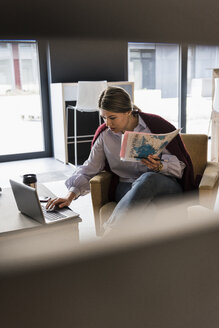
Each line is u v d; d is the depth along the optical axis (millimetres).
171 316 280
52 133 5043
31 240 230
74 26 201
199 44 256
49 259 219
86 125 4914
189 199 275
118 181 1957
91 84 4082
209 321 301
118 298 243
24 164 4762
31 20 187
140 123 1843
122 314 253
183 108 5824
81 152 4969
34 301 217
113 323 249
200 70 5902
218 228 277
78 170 1953
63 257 220
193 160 2158
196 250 267
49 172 4332
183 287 274
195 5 246
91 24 207
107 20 211
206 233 271
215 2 256
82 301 228
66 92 4750
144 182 1566
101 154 1949
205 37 254
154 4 229
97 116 4949
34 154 5066
